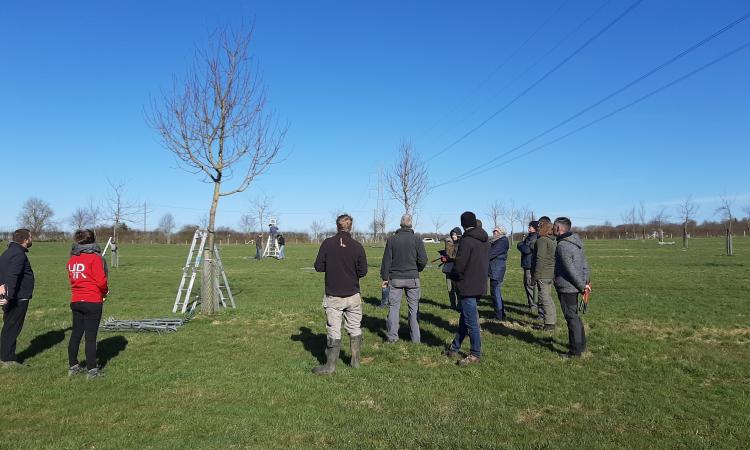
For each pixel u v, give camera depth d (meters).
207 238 11.63
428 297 14.30
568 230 7.98
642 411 5.68
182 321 10.38
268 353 8.22
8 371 7.21
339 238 7.35
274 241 37.22
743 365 7.38
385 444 4.84
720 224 88.88
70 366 7.02
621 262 26.91
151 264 27.38
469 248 7.61
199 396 6.20
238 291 15.96
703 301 13.07
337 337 7.17
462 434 5.07
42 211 69.25
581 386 6.51
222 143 11.45
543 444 4.83
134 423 5.34
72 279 6.98
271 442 4.89
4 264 7.30
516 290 15.77
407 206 28.38
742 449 4.74
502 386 6.57
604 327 9.93
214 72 11.35
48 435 5.02
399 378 6.91
